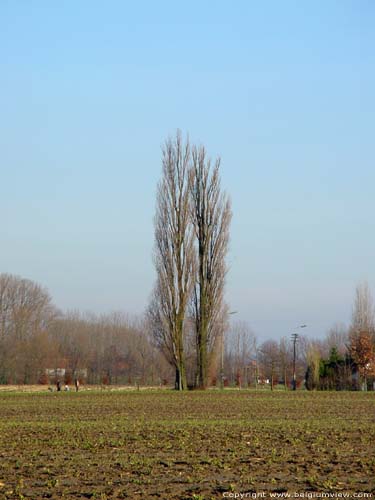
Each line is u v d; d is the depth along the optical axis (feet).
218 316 225.97
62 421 121.08
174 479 65.31
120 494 58.70
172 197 225.56
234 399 181.68
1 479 65.82
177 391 216.33
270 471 69.36
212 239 226.99
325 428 108.17
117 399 181.47
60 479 65.67
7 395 201.16
